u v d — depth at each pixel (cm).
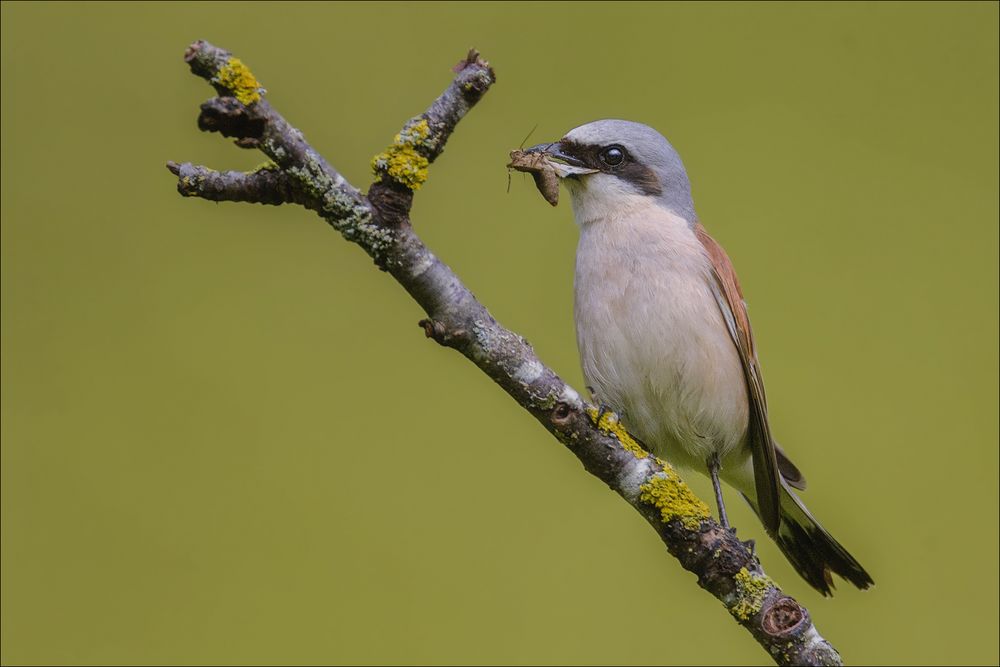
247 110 478
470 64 512
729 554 552
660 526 561
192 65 477
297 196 500
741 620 548
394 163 502
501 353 536
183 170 496
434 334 526
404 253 510
